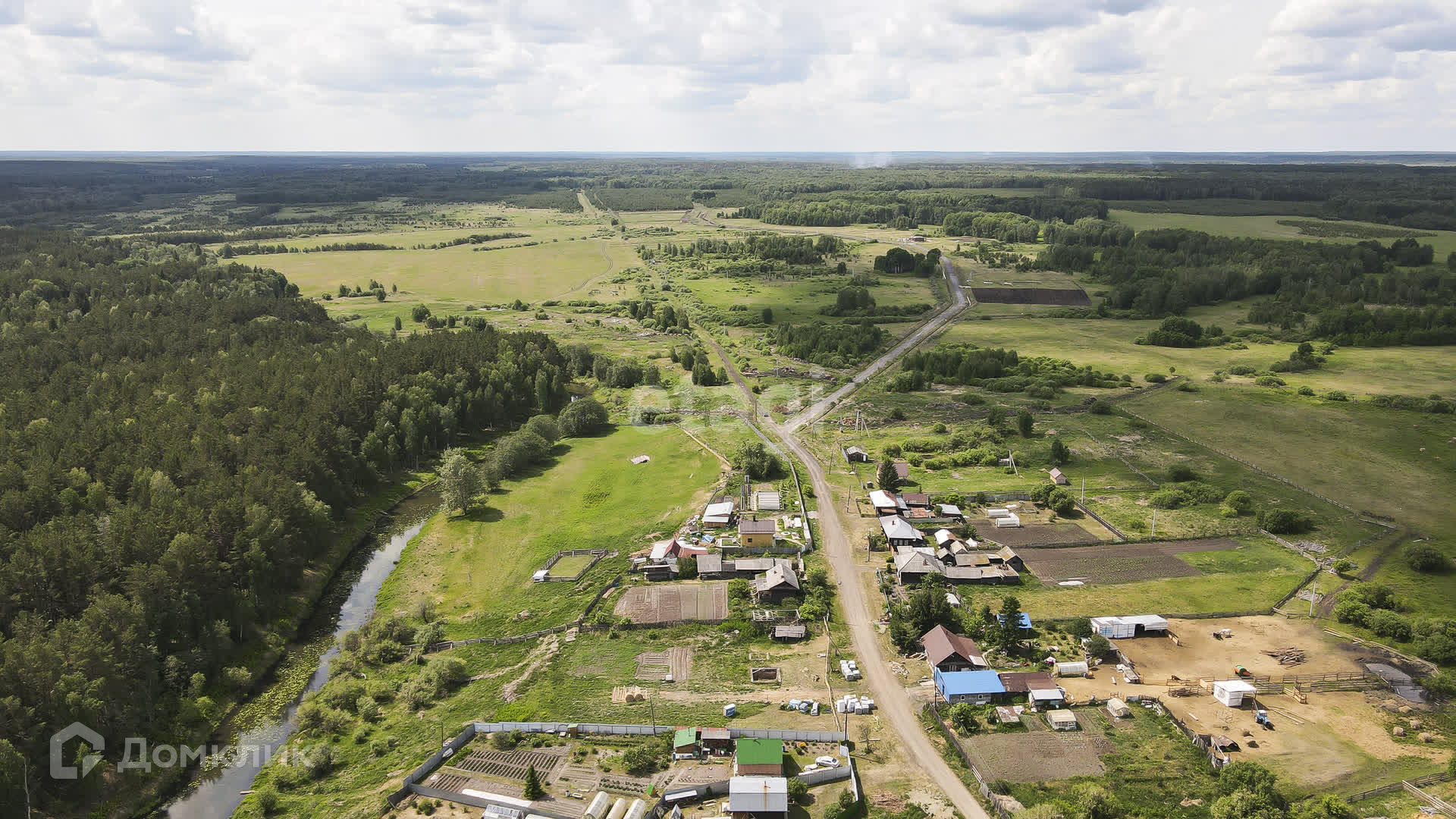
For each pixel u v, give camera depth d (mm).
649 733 91688
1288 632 110562
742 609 117188
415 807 81500
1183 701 95750
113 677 91812
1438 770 83562
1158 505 152750
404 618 120188
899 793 81938
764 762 83062
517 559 138125
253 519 121938
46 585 103438
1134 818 76688
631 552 136500
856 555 133625
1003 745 88375
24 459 132750
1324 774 83000
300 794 86062
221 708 100750
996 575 124250
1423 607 117062
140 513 116688
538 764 87312
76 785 83500
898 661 104938
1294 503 152875
